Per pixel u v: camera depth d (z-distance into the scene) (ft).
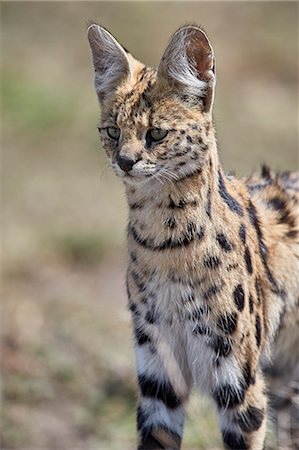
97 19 105.81
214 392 41.60
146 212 39.88
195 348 41.09
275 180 46.91
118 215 80.28
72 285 71.31
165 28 103.30
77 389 58.90
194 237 39.63
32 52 102.94
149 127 39.37
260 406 41.63
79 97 95.55
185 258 39.78
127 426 55.31
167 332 41.11
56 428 55.72
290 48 102.73
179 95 39.63
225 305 40.27
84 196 83.46
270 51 101.71
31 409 57.21
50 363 60.80
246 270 41.09
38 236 76.43
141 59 98.32
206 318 40.37
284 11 107.76
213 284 40.09
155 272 40.27
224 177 42.32
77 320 65.51
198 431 50.26
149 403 42.16
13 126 92.73
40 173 86.79
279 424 45.80
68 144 90.79
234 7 107.24
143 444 42.32
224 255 40.16
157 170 39.27
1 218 79.41
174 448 42.55
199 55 39.68
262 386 42.04
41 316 65.92
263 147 89.20
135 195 40.09
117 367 60.23
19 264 72.49
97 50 41.75
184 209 39.50
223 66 99.35
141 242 40.32
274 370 46.09
